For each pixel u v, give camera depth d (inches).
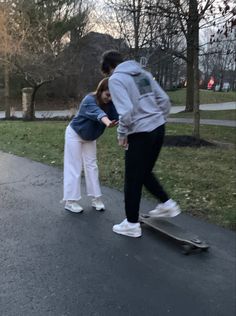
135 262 155.6
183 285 140.6
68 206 208.4
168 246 169.3
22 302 127.4
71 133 200.8
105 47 1165.1
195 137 417.4
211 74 2321.6
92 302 128.7
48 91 1549.0
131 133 164.2
